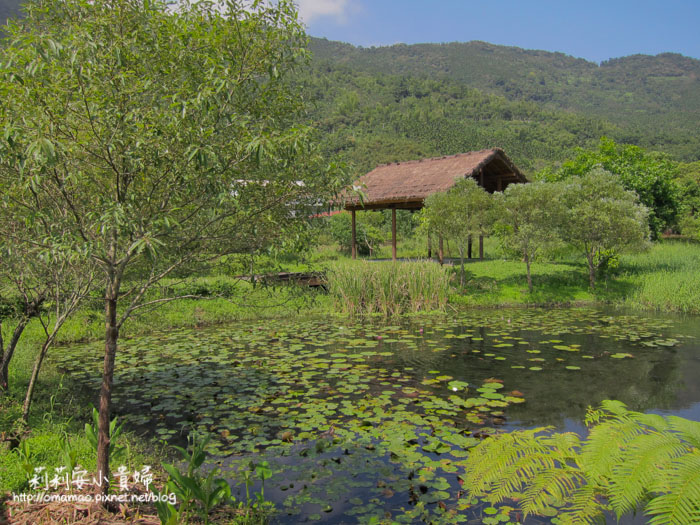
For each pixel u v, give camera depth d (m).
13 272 4.19
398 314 12.95
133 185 3.14
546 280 16.12
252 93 3.35
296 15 3.20
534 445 3.49
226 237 3.34
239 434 5.15
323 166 3.36
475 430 5.21
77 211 3.22
